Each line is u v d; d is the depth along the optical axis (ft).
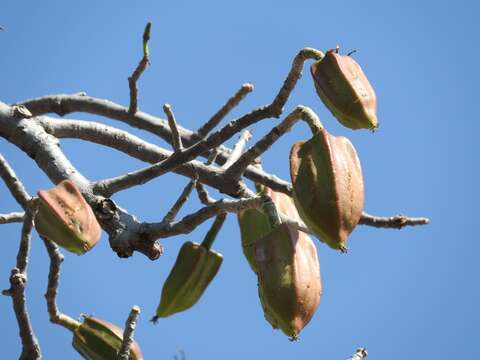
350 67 5.05
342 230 4.76
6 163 5.24
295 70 5.24
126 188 5.38
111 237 5.24
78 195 5.02
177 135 5.38
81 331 5.34
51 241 5.21
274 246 4.79
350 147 4.86
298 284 4.73
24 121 5.60
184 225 5.18
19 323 4.99
